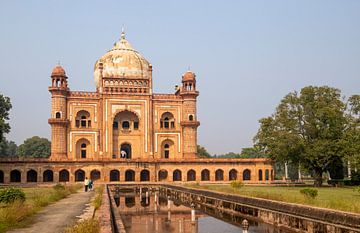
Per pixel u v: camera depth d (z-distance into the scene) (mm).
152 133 51500
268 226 14875
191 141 51594
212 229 14344
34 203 16812
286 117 38031
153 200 27375
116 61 54281
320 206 13359
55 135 47844
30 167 44219
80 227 9203
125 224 15656
